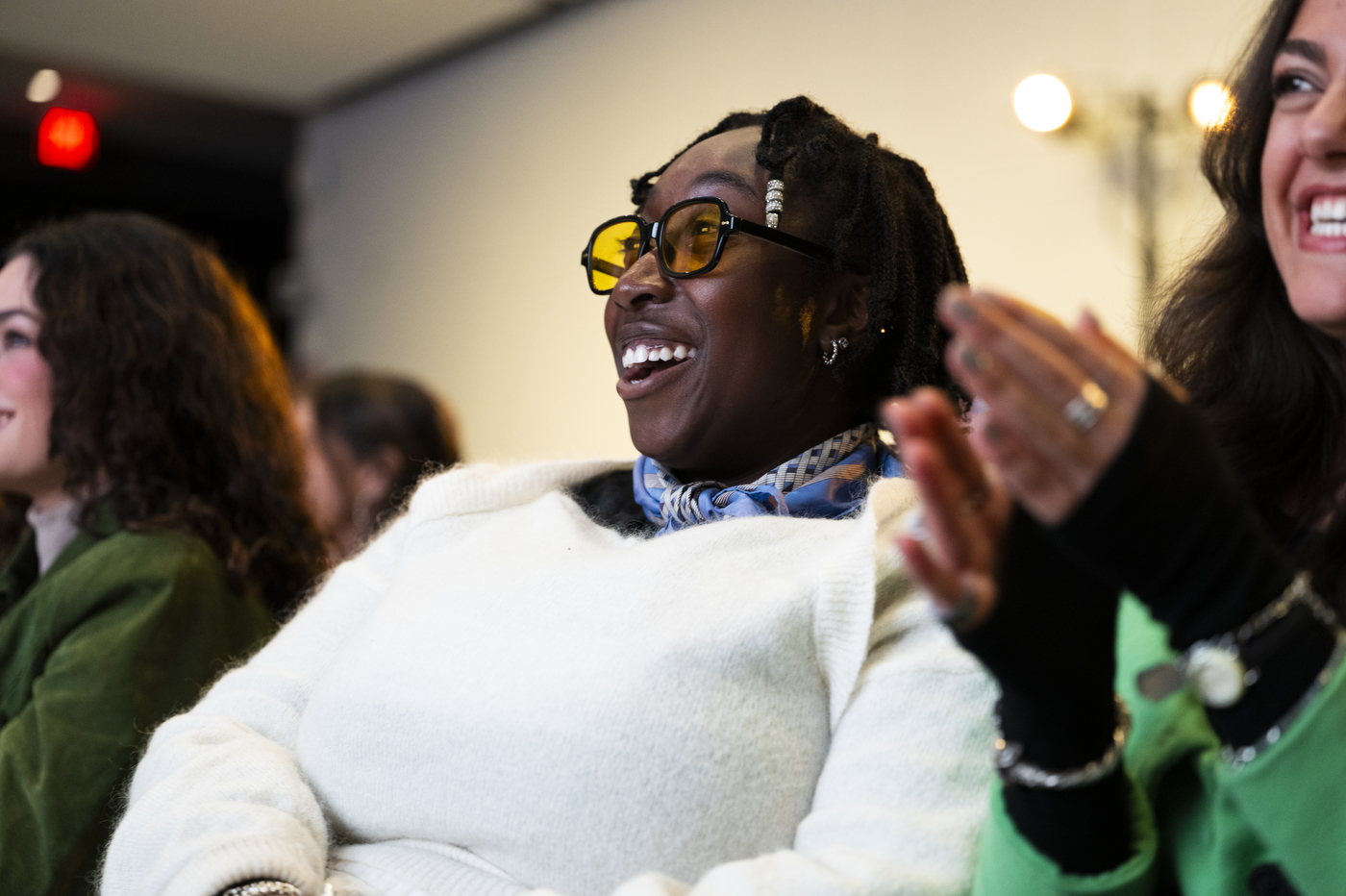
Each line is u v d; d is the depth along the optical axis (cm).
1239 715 69
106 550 159
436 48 575
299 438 193
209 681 157
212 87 619
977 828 90
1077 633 70
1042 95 348
